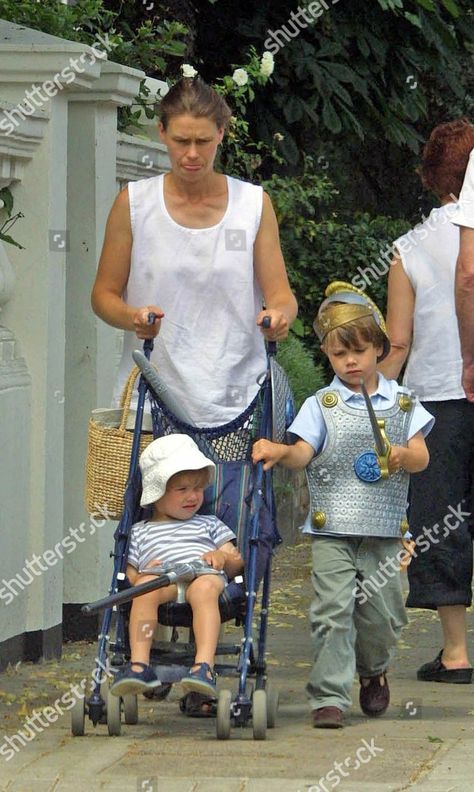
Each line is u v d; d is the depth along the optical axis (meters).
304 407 7.67
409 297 9.05
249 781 6.09
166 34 13.21
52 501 9.45
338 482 7.58
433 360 9.02
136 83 10.48
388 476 7.53
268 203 7.63
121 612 7.39
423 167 9.16
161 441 7.34
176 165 7.35
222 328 7.59
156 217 7.55
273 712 7.32
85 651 9.95
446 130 9.09
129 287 7.68
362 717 7.79
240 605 7.45
